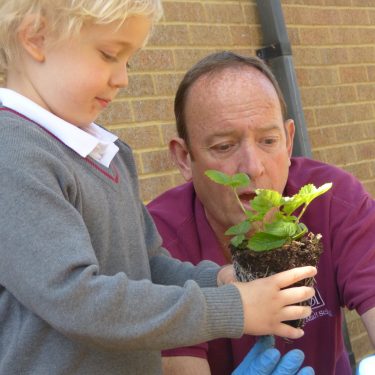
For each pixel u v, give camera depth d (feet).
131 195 5.16
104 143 4.90
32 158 4.26
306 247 4.78
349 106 13.41
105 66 4.63
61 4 4.40
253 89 5.95
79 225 4.24
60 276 4.01
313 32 12.94
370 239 6.25
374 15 14.14
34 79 4.68
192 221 6.46
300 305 4.84
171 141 6.58
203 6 11.34
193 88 6.11
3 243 4.11
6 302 4.42
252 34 11.95
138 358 4.77
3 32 4.62
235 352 6.01
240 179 4.98
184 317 4.17
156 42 10.64
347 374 6.79
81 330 4.03
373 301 5.95
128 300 4.10
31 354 4.36
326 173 6.68
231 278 5.07
